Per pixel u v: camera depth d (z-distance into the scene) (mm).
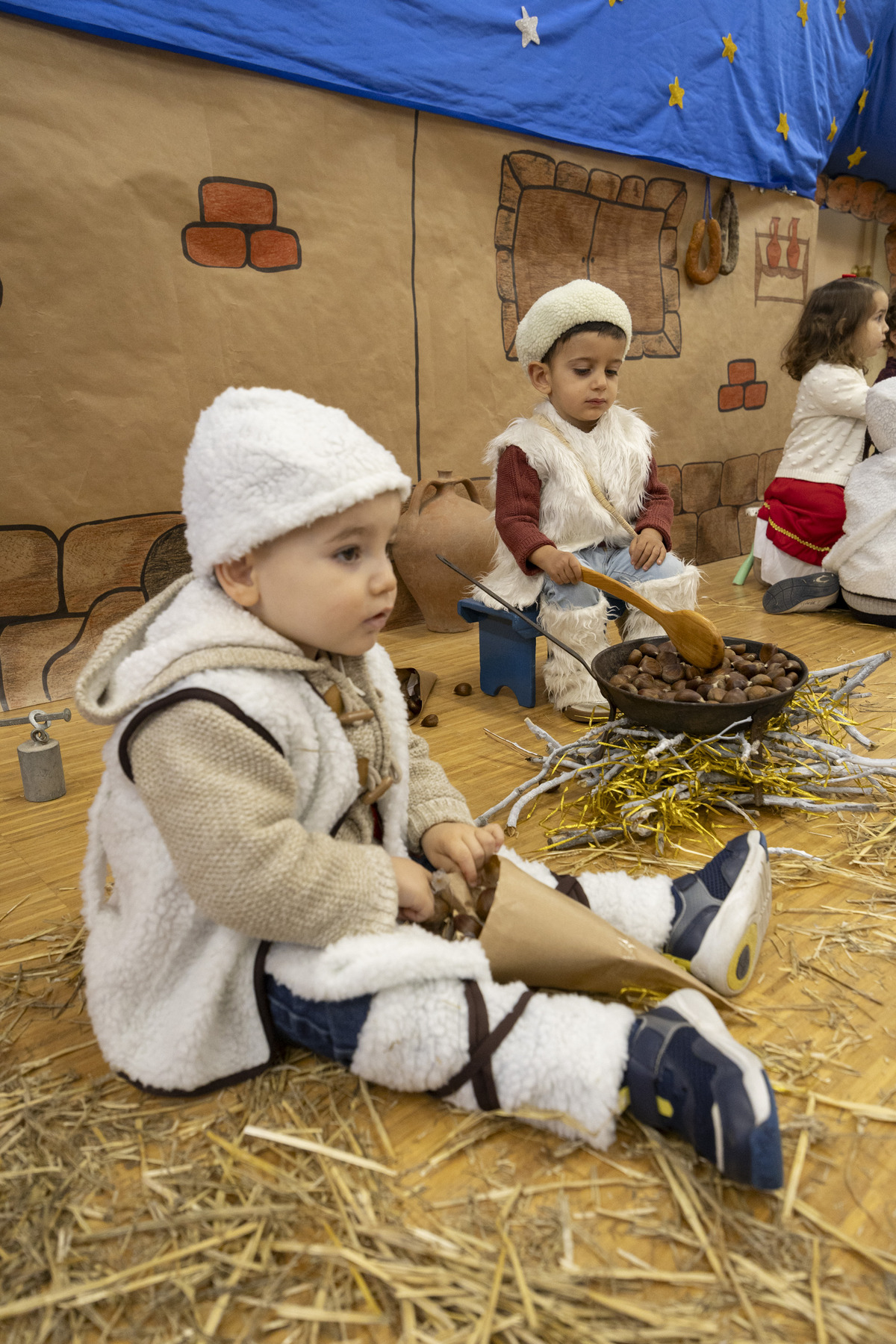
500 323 3166
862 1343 727
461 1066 932
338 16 2541
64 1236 834
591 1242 821
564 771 1875
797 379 3570
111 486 2432
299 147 2574
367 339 2832
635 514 2389
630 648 1964
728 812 1713
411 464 3035
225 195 2463
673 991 1060
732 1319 748
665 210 3555
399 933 981
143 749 908
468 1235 824
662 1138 929
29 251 2191
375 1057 943
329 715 1000
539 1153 930
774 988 1191
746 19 3568
